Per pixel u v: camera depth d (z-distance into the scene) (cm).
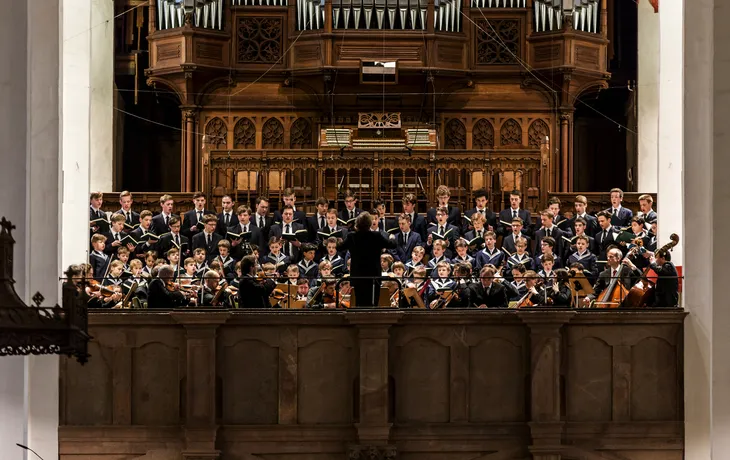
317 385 1356
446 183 1905
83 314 928
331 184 1944
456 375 1360
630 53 2308
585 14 2078
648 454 1373
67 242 1680
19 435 1263
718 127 1362
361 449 1335
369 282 1359
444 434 1354
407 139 1989
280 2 2083
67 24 1716
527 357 1361
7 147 1285
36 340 894
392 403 1358
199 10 2064
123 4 2236
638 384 1377
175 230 1678
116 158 2239
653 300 1435
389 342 1357
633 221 1702
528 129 2094
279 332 1356
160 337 1352
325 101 2072
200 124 2086
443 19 2061
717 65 1364
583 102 2148
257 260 1545
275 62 2084
